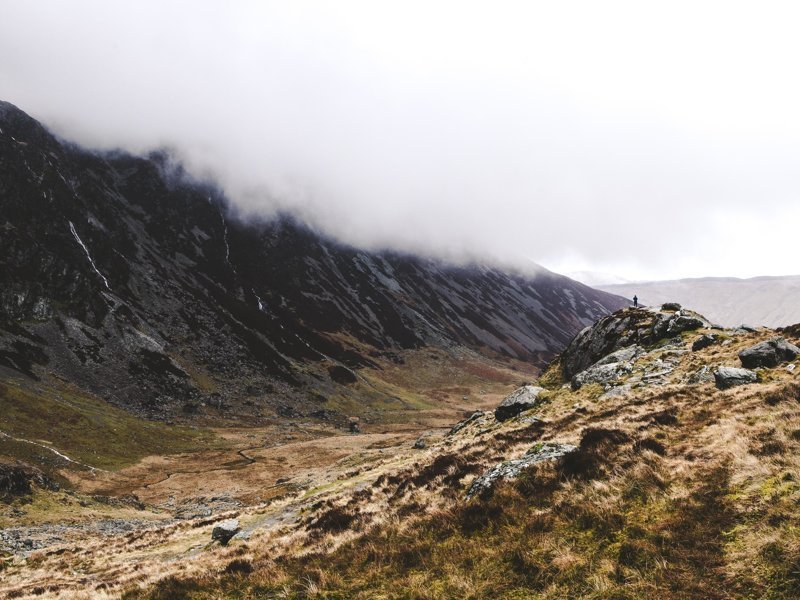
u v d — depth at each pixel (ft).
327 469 310.04
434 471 84.33
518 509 47.67
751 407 66.44
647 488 44.91
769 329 145.18
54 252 625.82
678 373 128.57
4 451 281.13
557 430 93.04
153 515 228.02
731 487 41.75
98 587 67.82
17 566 117.80
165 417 482.69
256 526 108.99
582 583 34.06
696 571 32.17
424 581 39.81
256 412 568.82
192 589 49.85
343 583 42.88
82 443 345.72
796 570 28.78
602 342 197.67
